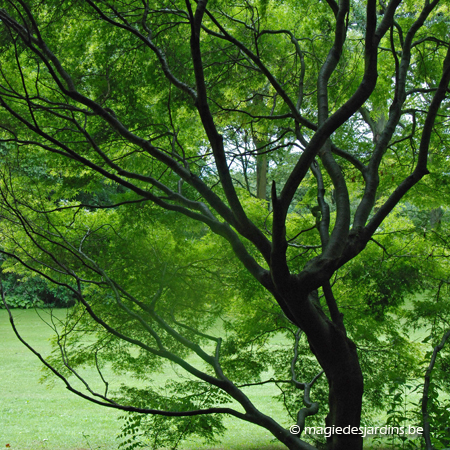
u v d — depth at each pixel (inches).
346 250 130.9
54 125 256.5
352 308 286.5
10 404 396.8
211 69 251.9
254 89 275.6
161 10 200.2
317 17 271.0
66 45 243.4
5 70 247.0
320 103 161.0
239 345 287.9
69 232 268.5
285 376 277.9
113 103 249.6
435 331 273.7
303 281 122.1
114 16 228.1
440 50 284.2
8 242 246.5
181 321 277.7
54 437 318.7
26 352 577.6
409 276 287.9
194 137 307.7
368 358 279.3
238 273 275.4
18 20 195.2
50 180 278.7
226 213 141.3
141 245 272.5
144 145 149.6
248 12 275.0
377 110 359.3
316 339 132.9
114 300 264.7
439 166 297.3
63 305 686.5
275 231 113.0
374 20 118.3
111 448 297.7
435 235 296.7
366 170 158.6
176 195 159.2
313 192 307.7
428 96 306.7
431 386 143.6
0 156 250.8
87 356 267.9
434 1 170.9
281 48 278.1
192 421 214.4
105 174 147.3
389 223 307.9
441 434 128.9
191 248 279.6
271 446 311.1
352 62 285.9
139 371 275.0
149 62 247.3
